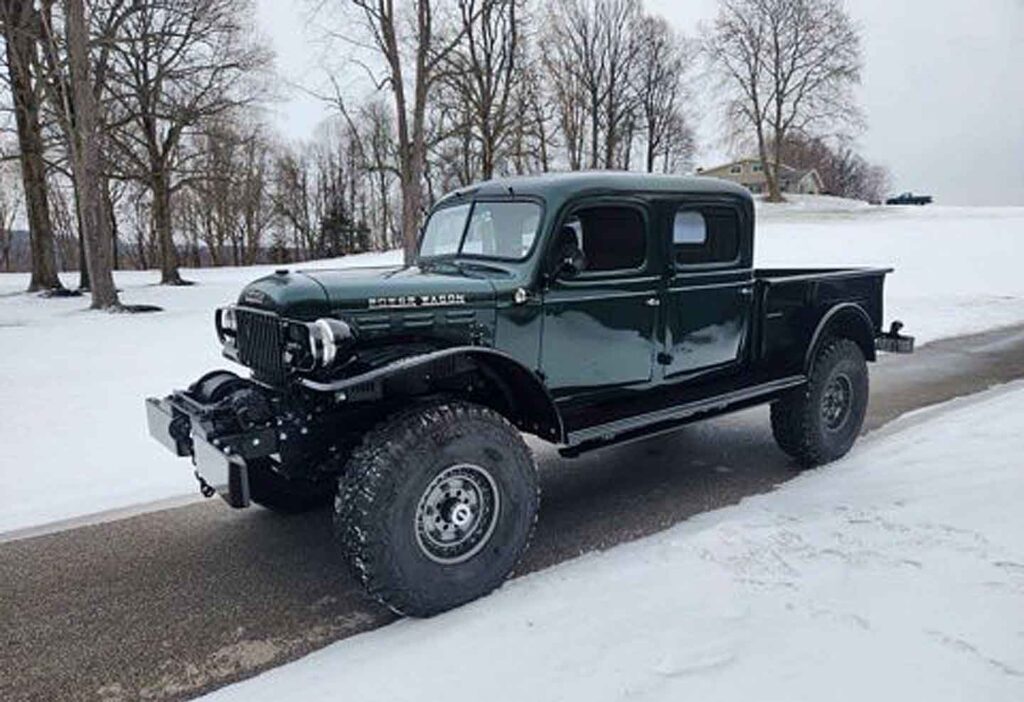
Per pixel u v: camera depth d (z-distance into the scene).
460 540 3.31
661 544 3.84
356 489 3.11
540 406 3.73
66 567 3.86
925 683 2.52
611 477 5.09
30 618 3.36
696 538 3.83
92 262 16.17
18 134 21.27
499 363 3.57
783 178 79.06
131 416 6.87
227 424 3.43
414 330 3.58
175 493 4.94
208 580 3.71
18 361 9.70
